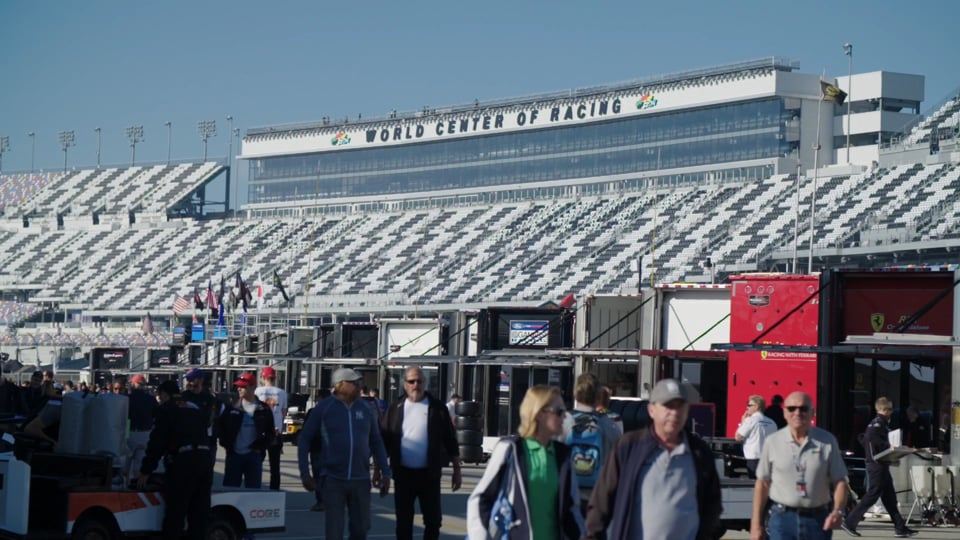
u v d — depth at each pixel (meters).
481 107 170.50
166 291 150.50
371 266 139.62
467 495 28.20
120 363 77.88
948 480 25.64
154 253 164.00
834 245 102.62
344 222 154.50
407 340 50.94
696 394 9.90
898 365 29.52
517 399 43.25
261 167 193.62
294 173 189.88
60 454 16.44
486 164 170.00
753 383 31.42
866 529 24.59
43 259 171.88
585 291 115.31
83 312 151.88
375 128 180.88
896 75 143.50
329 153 186.00
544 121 162.75
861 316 30.09
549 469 10.28
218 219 170.88
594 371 39.19
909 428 29.20
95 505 16.02
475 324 47.44
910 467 25.97
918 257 96.50
